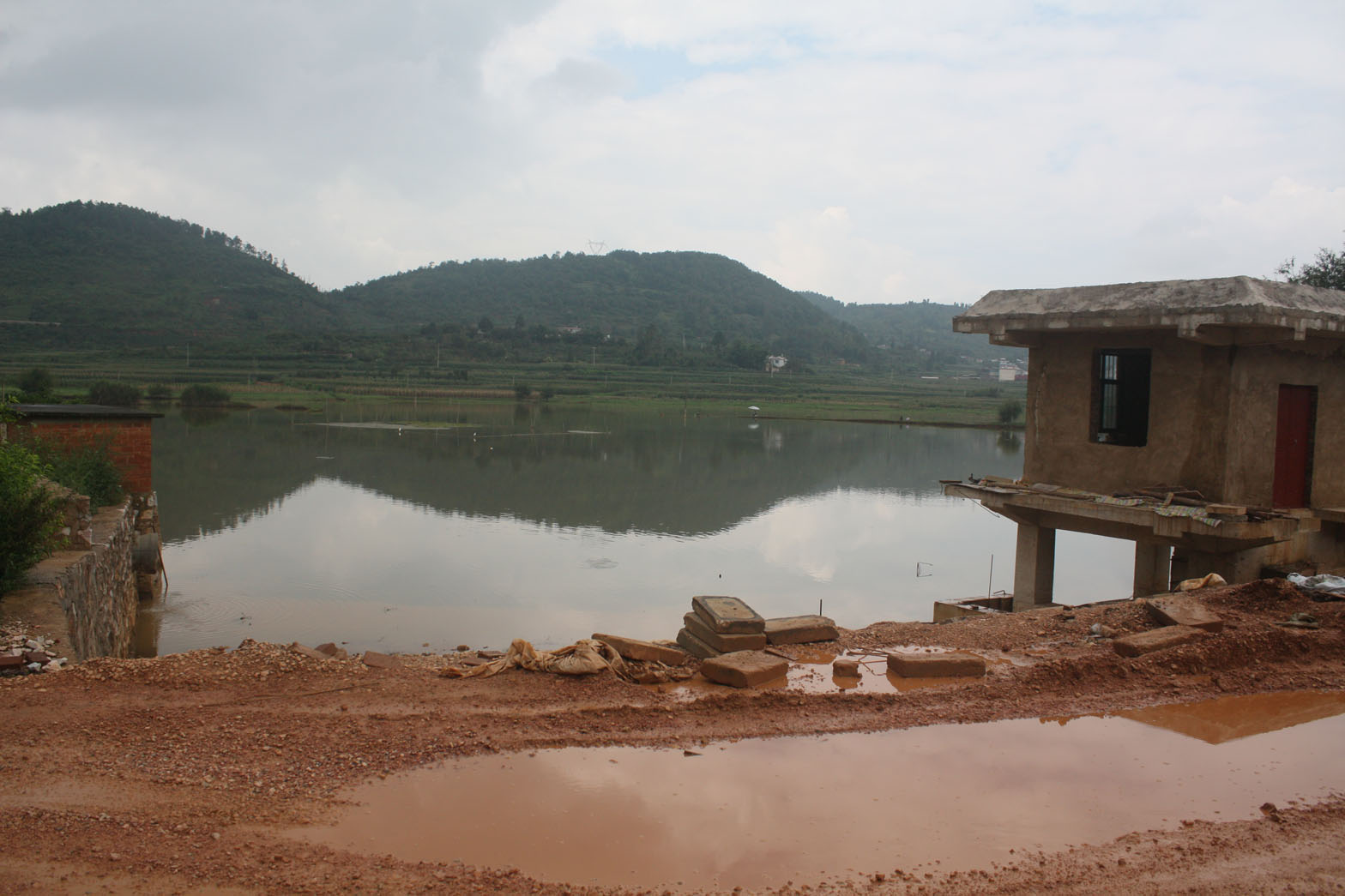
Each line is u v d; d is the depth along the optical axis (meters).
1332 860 5.42
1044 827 5.91
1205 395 14.38
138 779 6.02
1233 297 13.14
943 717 7.87
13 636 9.23
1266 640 9.52
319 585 20.97
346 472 41.75
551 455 51.09
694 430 72.69
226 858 5.06
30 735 6.65
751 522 32.00
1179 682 8.75
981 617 11.72
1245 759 7.09
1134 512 14.27
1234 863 5.38
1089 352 15.98
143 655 15.74
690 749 7.07
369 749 6.73
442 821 5.74
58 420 19.25
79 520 13.66
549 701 7.98
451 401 101.88
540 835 5.61
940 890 5.07
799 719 7.75
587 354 161.88
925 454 58.22
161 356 120.44
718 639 9.53
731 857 5.43
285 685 8.04
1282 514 14.49
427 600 19.88
